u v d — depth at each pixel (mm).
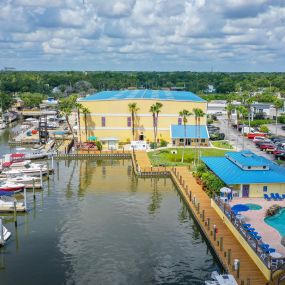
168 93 155750
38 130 141125
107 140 119188
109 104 125812
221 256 46812
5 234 56438
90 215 65875
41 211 67750
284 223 54594
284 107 178500
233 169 71125
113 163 106938
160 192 79812
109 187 83188
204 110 126688
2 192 71875
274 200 64438
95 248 53188
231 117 180125
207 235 53656
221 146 117812
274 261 40938
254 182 64812
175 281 44812
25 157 106000
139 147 116250
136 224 61875
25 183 81750
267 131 139875
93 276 45906
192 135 120062
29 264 48781
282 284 38969
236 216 53750
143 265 48469
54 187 82750
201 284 44156
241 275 42000
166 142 123375
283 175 67812
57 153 111000
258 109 181875
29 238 56438
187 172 90000
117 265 48438
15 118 193500
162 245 54188
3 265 48531
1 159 104375
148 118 126625
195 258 50344
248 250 47156
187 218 64688
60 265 48406
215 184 69438
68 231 58969
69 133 144875
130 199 74938
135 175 93688
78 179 89500
